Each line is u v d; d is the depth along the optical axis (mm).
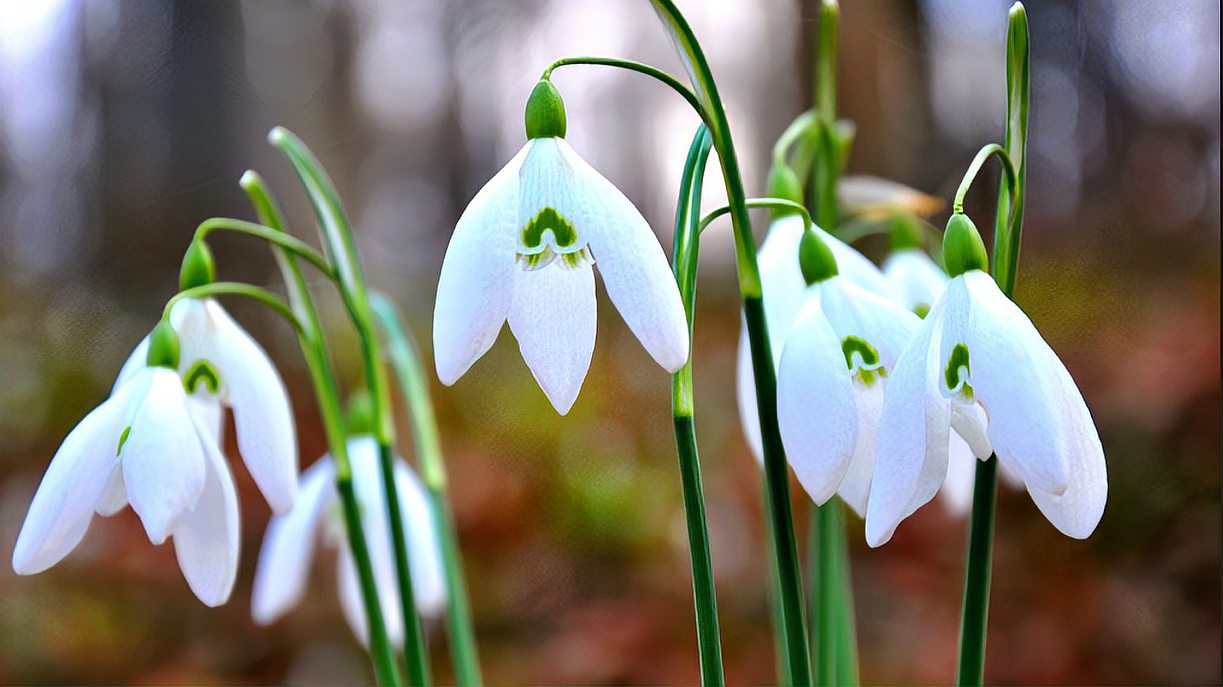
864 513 254
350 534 277
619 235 234
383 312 312
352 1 1816
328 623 724
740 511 739
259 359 271
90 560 741
